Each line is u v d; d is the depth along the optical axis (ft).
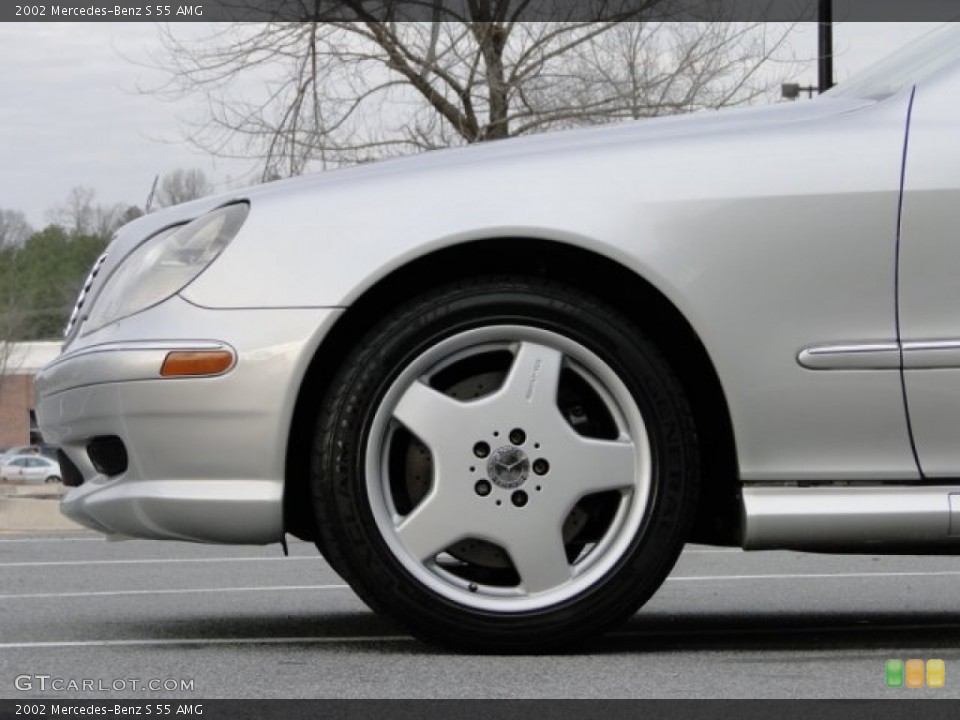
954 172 12.26
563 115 48.21
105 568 24.48
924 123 12.48
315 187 12.56
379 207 12.29
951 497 12.23
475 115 48.55
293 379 12.11
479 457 12.16
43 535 37.29
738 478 12.27
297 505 12.86
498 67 47.91
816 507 12.20
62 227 251.19
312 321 12.12
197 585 20.94
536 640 12.18
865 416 12.18
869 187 12.23
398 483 12.39
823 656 12.43
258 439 12.17
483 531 12.14
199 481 12.26
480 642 12.19
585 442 12.17
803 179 12.25
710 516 12.94
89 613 16.85
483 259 12.50
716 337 12.11
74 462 13.12
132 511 12.44
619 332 12.21
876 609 16.89
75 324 13.87
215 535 12.28
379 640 13.55
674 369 12.78
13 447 218.59
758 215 12.18
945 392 12.15
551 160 12.38
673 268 12.10
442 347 12.16
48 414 13.26
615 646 13.05
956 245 12.19
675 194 12.20
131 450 12.40
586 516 12.44
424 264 12.41
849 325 12.17
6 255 248.93
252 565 24.98
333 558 12.44
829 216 12.19
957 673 11.55
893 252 12.19
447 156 12.82
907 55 14.17
